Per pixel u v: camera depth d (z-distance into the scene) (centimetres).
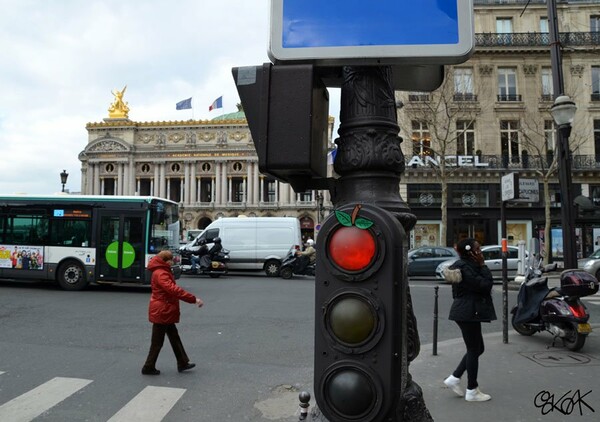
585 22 3309
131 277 1434
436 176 3250
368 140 204
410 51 184
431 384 545
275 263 2173
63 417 468
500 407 465
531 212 3231
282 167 179
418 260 2048
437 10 185
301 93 180
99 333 851
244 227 2219
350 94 211
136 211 1457
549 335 812
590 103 3266
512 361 640
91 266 1456
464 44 183
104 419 464
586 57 3269
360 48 186
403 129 3234
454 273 484
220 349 747
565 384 534
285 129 179
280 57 189
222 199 7275
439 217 3259
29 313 1052
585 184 3253
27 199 1505
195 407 497
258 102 184
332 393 173
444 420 432
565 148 830
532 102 3256
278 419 463
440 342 779
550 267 793
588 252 3206
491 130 3250
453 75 3278
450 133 3009
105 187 7575
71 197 1488
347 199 207
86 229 1471
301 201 7075
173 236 1595
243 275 2209
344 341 173
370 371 169
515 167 3225
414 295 1398
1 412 480
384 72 214
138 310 1098
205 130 7388
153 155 7425
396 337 170
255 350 741
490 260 1981
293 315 1043
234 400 517
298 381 585
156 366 650
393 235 172
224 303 1220
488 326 952
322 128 201
